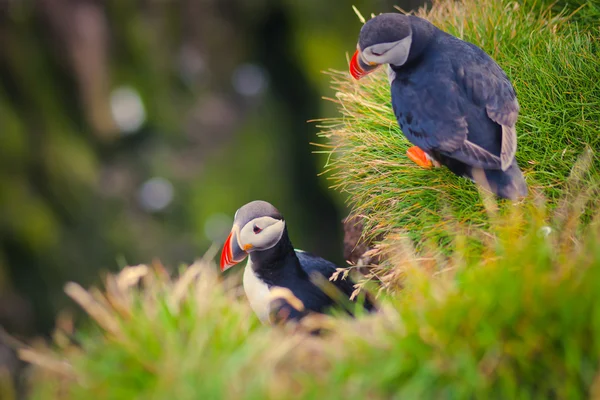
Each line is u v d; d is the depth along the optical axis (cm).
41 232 1930
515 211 645
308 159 2469
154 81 2536
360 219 834
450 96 647
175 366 513
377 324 532
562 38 832
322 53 2272
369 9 1922
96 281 2000
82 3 2191
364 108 851
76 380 539
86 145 2255
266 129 2612
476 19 887
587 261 512
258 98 2689
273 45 2523
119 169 2441
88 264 2039
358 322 548
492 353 491
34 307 1869
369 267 809
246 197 2484
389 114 823
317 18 2311
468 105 646
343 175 831
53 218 2009
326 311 700
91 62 2178
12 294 1830
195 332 550
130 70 2462
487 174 635
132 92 2484
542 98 773
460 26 884
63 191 2077
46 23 2098
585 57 793
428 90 655
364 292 720
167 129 2572
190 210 2431
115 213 2247
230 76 2689
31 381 561
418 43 662
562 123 759
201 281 613
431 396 491
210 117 2725
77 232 2084
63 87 2161
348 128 837
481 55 674
